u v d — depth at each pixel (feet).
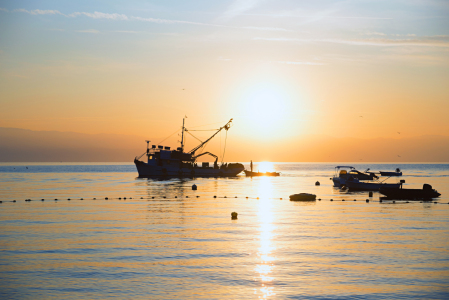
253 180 519.19
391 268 91.09
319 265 93.15
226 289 77.77
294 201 238.27
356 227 142.51
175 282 81.56
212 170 608.60
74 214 177.06
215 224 148.87
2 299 72.74
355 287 78.95
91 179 534.78
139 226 144.36
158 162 564.30
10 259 97.86
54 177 607.37
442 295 75.10
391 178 593.42
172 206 209.77
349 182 319.06
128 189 335.47
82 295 74.74
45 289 77.77
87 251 105.70
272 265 93.04
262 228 140.05
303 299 72.90
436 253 104.17
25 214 177.27
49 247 110.32
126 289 77.71
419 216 171.73
